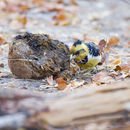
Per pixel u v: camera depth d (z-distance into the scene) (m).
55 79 9.62
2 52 12.88
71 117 5.22
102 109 5.30
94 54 9.60
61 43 9.56
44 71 9.29
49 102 5.41
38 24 18.53
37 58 9.21
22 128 5.08
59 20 19.86
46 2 24.48
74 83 9.02
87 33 16.67
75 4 24.62
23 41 9.30
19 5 22.33
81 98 5.48
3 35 15.61
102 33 17.33
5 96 5.48
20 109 5.20
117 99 5.44
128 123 5.29
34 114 5.16
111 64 11.34
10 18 19.59
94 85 8.95
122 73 10.05
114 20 21.62
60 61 9.48
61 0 24.59
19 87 8.77
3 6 21.84
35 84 9.10
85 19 21.38
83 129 5.21
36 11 21.70
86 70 10.22
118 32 18.36
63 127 5.20
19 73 9.41
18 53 9.11
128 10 24.62
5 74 9.93
